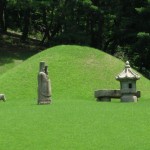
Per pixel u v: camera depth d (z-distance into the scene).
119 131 23.83
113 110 29.23
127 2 58.69
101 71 45.41
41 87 33.06
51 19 63.72
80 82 43.53
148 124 25.20
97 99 37.47
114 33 59.53
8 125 25.00
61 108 30.22
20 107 31.45
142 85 44.16
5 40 66.50
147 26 56.94
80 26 62.66
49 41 65.44
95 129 24.17
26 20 67.06
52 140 22.39
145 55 56.22
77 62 46.31
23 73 44.88
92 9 57.69
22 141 22.31
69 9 59.09
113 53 64.75
